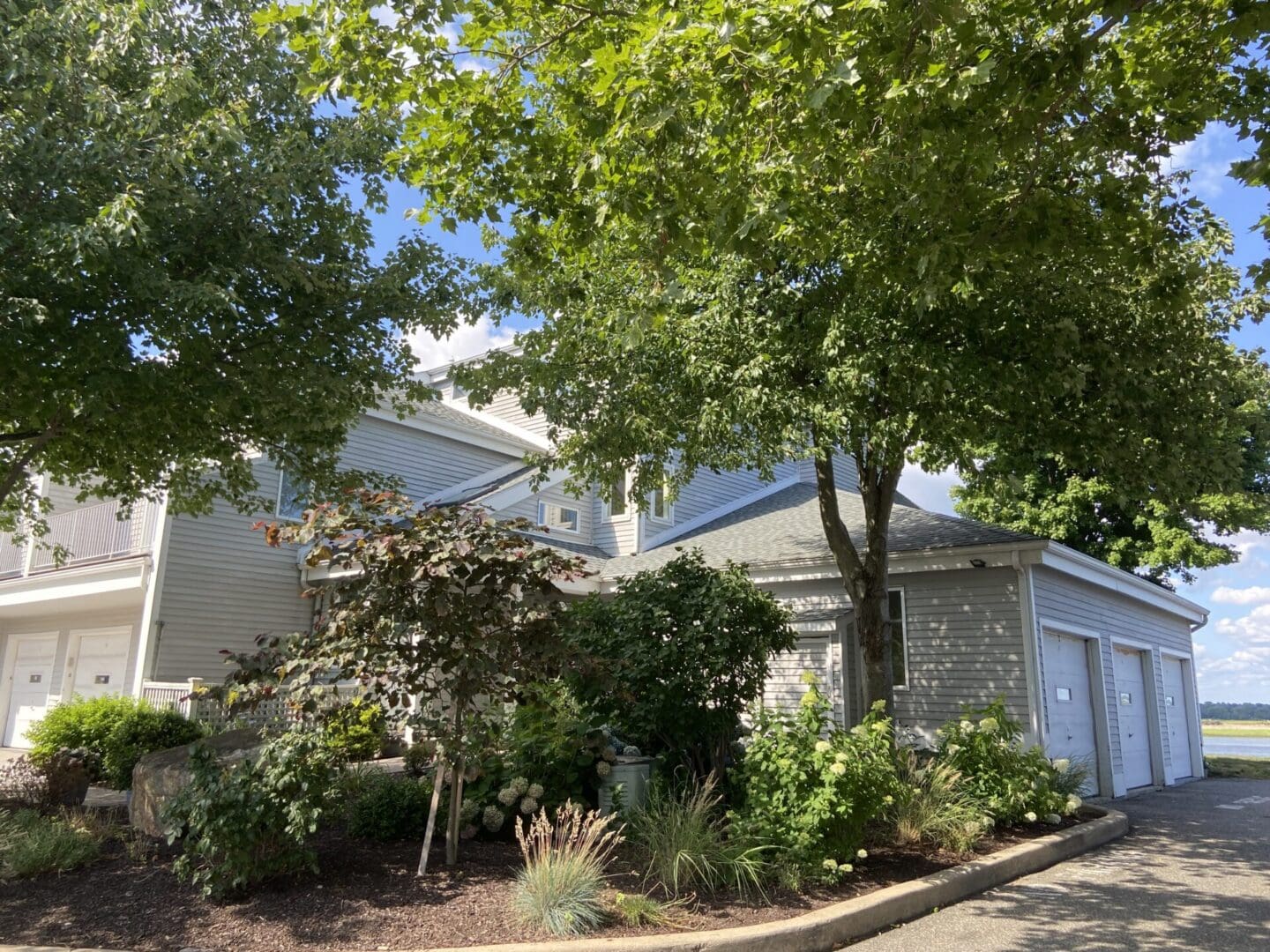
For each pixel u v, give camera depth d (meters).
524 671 6.62
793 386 9.26
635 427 10.23
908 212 6.84
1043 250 7.00
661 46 5.51
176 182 7.90
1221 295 10.38
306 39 6.18
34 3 7.83
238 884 5.85
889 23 5.40
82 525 16.47
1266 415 13.37
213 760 6.28
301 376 8.91
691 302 10.14
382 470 17.36
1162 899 7.10
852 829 7.10
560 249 7.82
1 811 7.23
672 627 8.51
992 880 7.55
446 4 5.93
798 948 5.56
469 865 6.69
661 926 5.59
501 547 6.33
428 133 7.46
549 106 8.17
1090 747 14.32
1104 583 15.05
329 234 9.17
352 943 5.15
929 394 8.44
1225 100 6.54
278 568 16.12
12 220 7.16
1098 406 9.80
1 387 8.25
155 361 8.47
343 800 7.13
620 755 8.56
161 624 14.40
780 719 7.47
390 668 6.59
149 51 8.51
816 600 14.59
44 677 18.89
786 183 6.37
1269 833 10.49
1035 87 5.77
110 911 5.66
